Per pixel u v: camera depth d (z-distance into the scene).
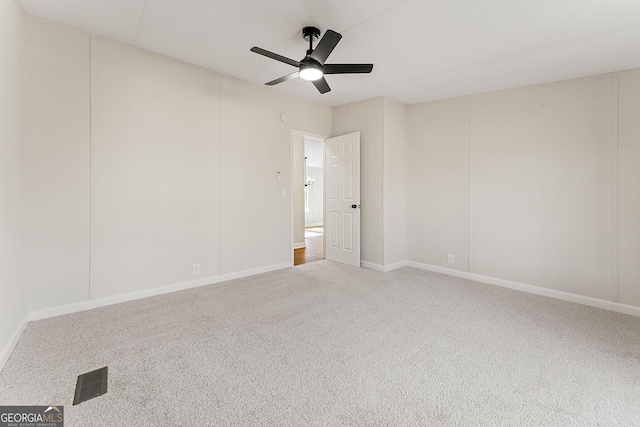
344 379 1.84
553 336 2.41
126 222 2.98
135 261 3.05
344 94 4.24
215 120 3.61
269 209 4.22
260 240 4.14
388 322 2.64
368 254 4.54
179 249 3.36
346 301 3.15
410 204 4.66
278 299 3.18
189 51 3.06
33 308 2.52
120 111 2.91
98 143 2.79
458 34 2.58
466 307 3.02
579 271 3.24
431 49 2.85
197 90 3.44
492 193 3.84
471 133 4.01
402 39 2.68
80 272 2.74
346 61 3.11
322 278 3.96
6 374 1.81
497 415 1.55
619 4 2.11
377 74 3.43
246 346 2.21
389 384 1.79
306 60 2.48
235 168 3.82
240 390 1.72
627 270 2.98
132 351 2.10
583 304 3.18
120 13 2.41
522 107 3.60
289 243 4.51
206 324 2.55
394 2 2.18
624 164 2.99
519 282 3.64
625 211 2.99
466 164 4.06
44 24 2.50
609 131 3.07
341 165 4.75
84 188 2.73
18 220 2.28
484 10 2.24
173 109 3.26
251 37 2.76
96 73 2.76
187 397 1.65
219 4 2.27
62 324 2.47
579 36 2.54
